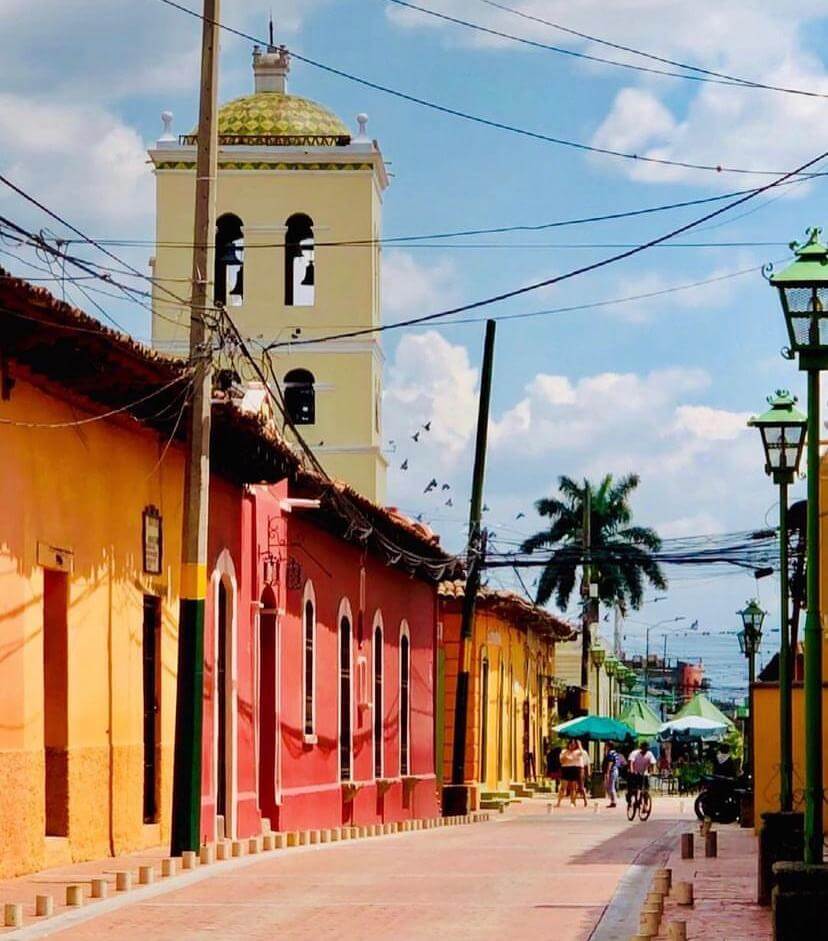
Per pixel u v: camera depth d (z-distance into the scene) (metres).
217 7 22.05
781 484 20.72
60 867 20.06
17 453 19.02
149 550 23.38
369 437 54.12
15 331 18.36
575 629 69.88
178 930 15.20
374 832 30.75
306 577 31.27
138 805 22.81
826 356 14.28
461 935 14.77
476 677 49.38
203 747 24.66
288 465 26.78
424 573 42.06
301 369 54.25
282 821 29.00
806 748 14.02
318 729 32.09
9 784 18.70
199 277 21.86
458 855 23.48
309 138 54.28
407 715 41.25
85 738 21.06
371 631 37.06
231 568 26.17
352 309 54.28
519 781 57.75
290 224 54.38
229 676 26.08
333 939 14.59
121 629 22.30
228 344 23.56
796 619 28.50
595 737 52.16
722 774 39.06
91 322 18.77
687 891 16.94
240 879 19.55
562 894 17.94
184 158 54.22
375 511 34.12
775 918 12.73
